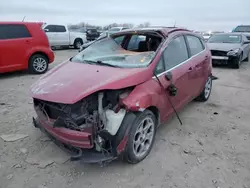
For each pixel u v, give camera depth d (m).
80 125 2.57
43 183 2.59
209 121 4.22
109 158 2.62
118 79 2.71
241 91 6.21
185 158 3.07
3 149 3.21
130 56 3.47
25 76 7.57
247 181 2.67
